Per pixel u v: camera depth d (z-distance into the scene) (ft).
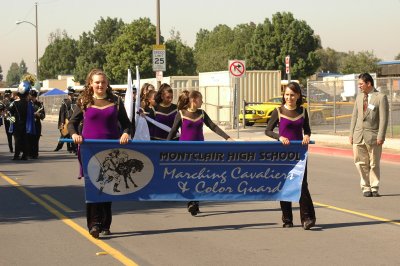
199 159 31.55
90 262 26.96
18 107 69.62
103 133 30.35
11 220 36.42
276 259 27.07
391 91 88.12
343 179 53.36
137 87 37.52
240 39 388.57
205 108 131.13
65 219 36.50
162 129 40.06
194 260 27.07
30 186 50.06
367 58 319.06
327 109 109.50
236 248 29.07
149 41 293.43
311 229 33.04
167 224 34.78
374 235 31.55
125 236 31.81
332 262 26.48
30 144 71.36
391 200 42.34
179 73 323.37
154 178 31.19
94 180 30.32
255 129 117.19
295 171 32.30
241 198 32.17
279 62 283.18
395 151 71.41
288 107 32.30
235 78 116.37
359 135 43.75
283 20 283.79
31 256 28.12
